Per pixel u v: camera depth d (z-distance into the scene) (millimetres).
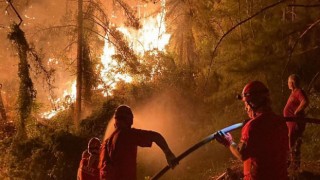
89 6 12031
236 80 9008
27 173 9703
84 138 9984
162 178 9477
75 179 9500
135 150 4578
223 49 9773
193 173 9352
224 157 9836
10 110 14320
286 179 3787
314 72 8930
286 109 7312
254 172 3713
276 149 3693
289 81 7301
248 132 3713
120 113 4613
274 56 8016
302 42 8766
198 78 12547
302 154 9047
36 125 10820
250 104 3820
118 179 4496
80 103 12117
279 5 8211
